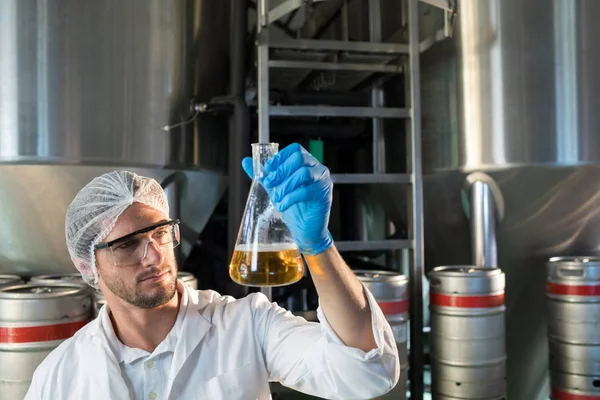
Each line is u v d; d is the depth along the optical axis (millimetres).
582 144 2162
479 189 2266
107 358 949
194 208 2439
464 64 2270
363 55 2271
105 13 1944
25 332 1616
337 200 3219
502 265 2457
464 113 2277
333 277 822
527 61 2174
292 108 2121
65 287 1801
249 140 2328
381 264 3160
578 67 2162
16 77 1872
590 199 2275
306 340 958
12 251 2111
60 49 1893
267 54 2090
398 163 2682
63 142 1903
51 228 2064
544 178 2205
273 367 1012
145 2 2033
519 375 2580
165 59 2094
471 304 1986
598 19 2170
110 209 878
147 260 872
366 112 2195
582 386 2074
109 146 1961
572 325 2088
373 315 860
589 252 2443
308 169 749
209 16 2330
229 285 2564
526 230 2361
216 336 1011
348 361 849
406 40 2279
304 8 3119
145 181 948
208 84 2340
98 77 1938
